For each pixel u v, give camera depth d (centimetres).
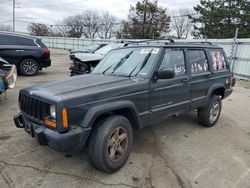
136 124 368
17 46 1089
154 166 359
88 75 417
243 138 481
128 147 352
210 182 325
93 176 328
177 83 422
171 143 441
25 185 305
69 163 357
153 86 379
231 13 2830
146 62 399
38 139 306
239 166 369
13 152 386
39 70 1227
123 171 343
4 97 716
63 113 287
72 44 4044
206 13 3105
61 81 371
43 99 304
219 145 441
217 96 533
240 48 1348
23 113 345
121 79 375
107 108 317
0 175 324
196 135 484
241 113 662
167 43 428
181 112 448
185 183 320
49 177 323
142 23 4281
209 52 518
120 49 472
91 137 318
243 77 1334
